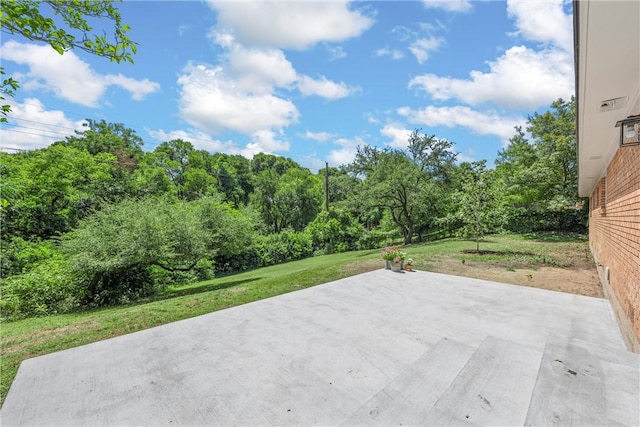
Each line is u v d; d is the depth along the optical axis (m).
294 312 4.40
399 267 7.38
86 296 8.59
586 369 2.18
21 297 7.38
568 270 7.09
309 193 29.02
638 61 2.16
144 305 5.96
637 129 2.58
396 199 16.55
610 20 1.70
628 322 3.37
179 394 2.43
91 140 24.97
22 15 1.74
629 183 3.50
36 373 2.84
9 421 2.15
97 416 2.18
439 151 18.83
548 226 15.65
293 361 2.90
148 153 30.53
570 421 1.59
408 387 2.30
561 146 13.55
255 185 32.31
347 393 2.36
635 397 1.79
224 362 2.94
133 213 8.95
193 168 32.66
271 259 18.06
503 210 15.45
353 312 4.33
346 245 20.86
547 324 3.74
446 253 9.93
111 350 3.31
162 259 9.28
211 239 10.62
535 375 2.26
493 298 4.92
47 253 10.34
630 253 3.37
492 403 1.91
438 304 4.63
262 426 2.02
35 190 14.71
